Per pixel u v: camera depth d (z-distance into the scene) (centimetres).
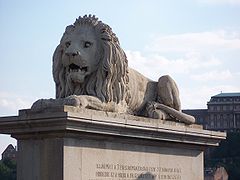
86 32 1700
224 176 11288
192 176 1950
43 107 1552
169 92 1923
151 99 1922
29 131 1552
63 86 1697
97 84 1683
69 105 1541
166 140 1802
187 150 1936
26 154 1580
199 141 1941
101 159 1612
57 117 1480
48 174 1530
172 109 1891
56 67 1706
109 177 1633
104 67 1681
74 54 1658
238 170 13062
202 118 18438
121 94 1720
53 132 1520
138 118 1728
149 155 1775
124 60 1725
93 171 1587
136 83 1852
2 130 1598
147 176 1761
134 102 1830
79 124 1509
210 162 14362
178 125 1878
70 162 1527
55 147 1524
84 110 1556
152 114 1841
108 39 1697
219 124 18362
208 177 11069
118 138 1648
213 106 18412
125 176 1684
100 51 1700
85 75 1680
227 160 14350
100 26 1709
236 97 18575
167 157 1847
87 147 1574
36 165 1559
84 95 1633
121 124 1617
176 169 1881
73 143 1538
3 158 11012
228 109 18412
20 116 1547
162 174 1822
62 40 1711
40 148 1555
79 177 1548
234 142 14538
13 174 9700
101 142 1614
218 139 2009
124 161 1683
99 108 1631
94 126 1548
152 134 1738
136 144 1727
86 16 1727
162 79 1938
